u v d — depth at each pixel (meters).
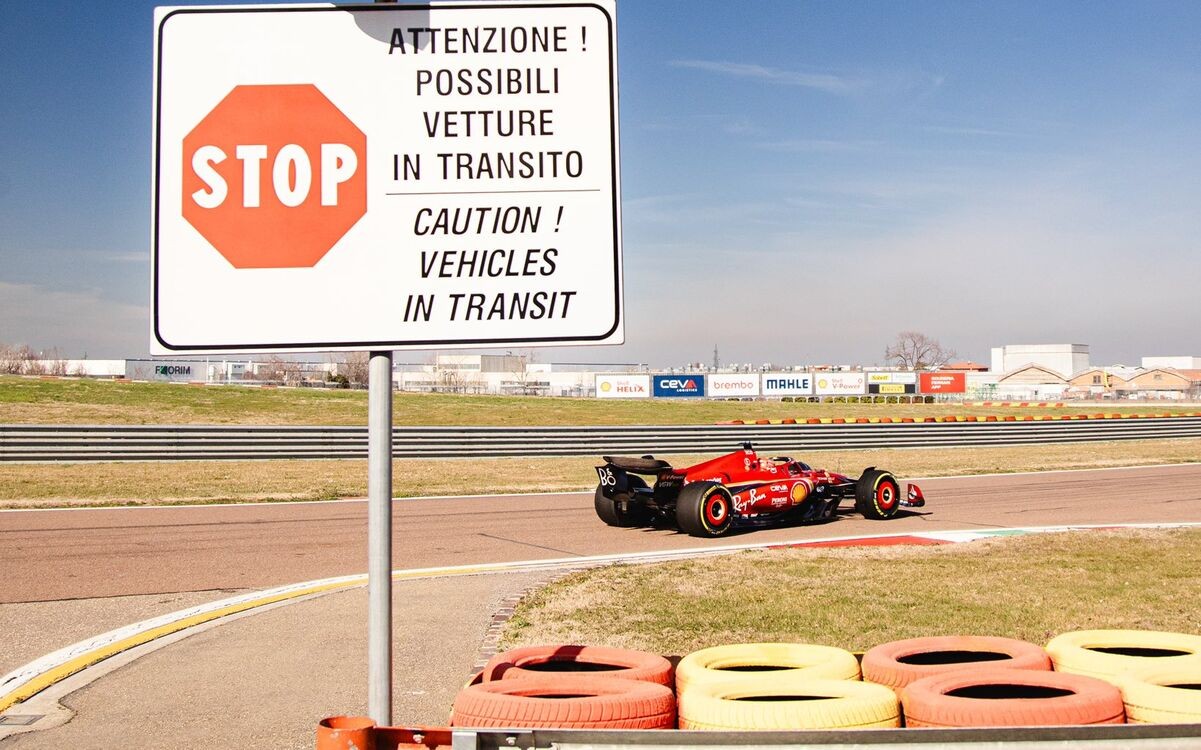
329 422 29.38
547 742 2.26
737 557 9.61
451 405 35.84
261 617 7.12
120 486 16.25
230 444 21.09
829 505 13.51
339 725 2.26
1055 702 2.74
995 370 130.50
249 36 2.70
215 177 2.68
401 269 2.69
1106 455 26.36
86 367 65.75
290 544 10.89
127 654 6.07
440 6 2.73
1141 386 120.38
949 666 3.21
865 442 27.70
